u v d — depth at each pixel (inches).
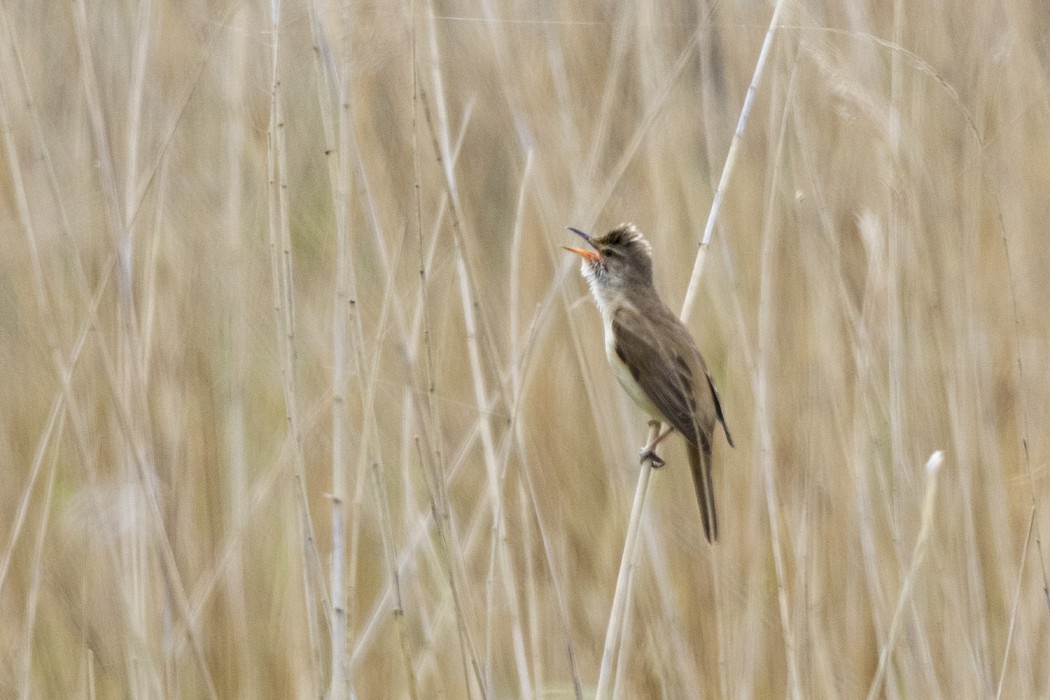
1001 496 346.3
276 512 341.7
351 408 356.2
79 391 336.5
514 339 314.5
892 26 395.5
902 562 314.0
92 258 344.5
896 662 331.0
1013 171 406.3
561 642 339.9
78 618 324.2
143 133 342.3
